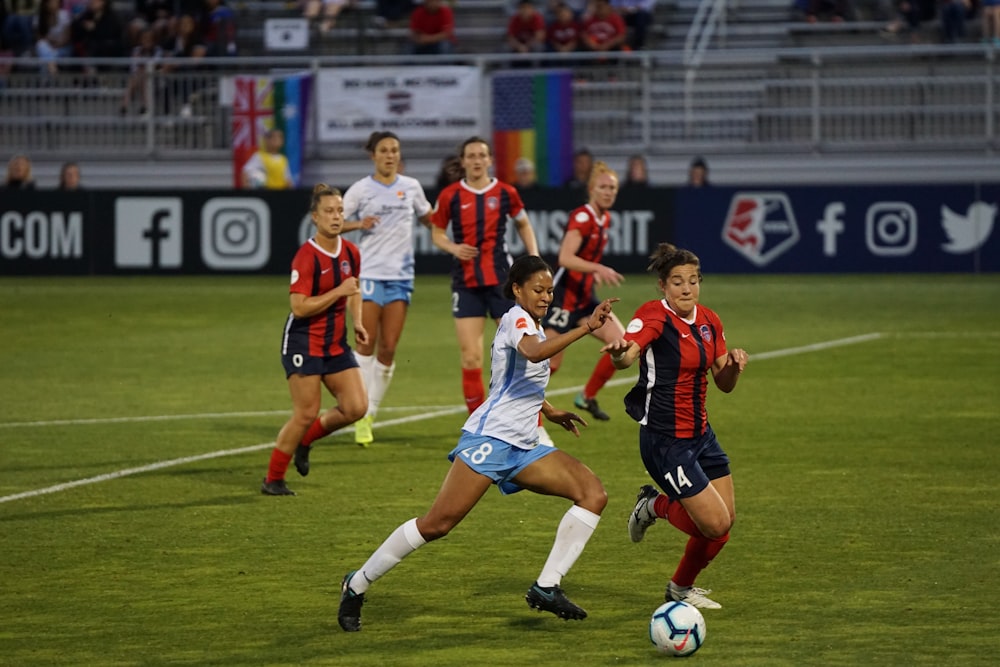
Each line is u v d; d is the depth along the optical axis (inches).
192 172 3720.5
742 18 3991.1
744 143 3631.9
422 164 3663.9
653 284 3208.7
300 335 1237.7
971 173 3563.0
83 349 2272.4
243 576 986.1
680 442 891.4
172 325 2583.7
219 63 3718.0
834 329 2445.9
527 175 3329.2
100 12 3870.6
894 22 3890.3
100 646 827.4
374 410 1504.7
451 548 1063.6
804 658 796.6
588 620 880.9
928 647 812.0
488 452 860.0
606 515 1171.3
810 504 1194.6
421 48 3735.2
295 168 3587.6
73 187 3499.0
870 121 3607.3
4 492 1261.1
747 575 977.5
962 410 1667.1
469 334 1523.1
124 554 1047.0
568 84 3563.0
